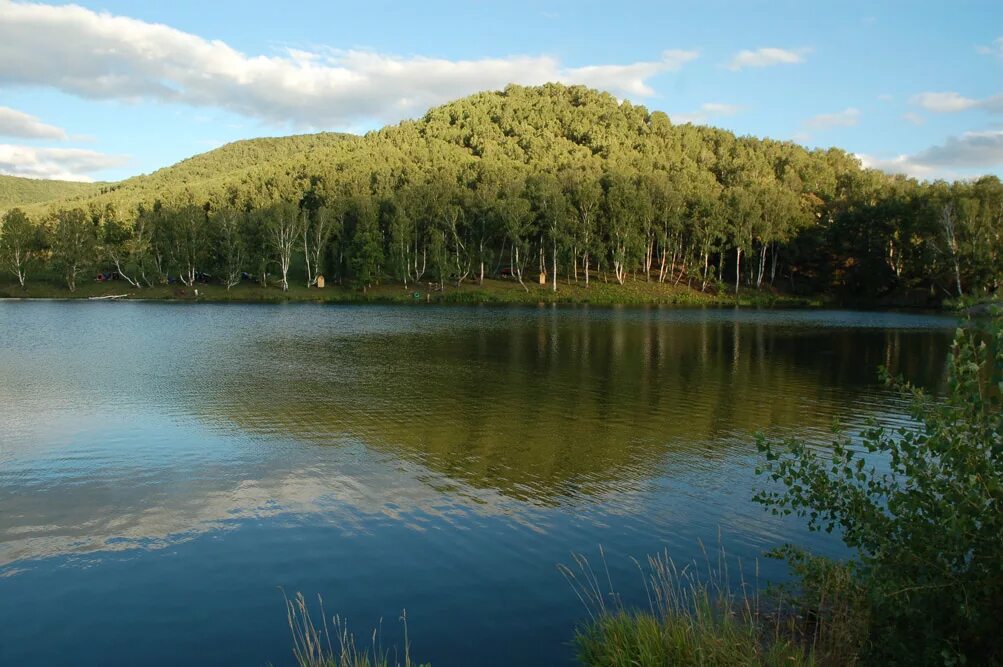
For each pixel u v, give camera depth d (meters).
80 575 10.75
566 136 182.75
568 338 46.81
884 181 139.75
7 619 9.48
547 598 10.01
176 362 33.91
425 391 26.27
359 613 9.62
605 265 100.69
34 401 23.89
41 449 17.70
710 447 18.44
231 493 14.44
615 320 63.34
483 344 42.91
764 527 12.73
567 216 98.56
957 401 6.74
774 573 10.72
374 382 28.28
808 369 33.28
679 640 7.28
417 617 9.50
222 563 11.16
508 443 18.64
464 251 100.19
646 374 31.20
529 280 103.69
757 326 58.50
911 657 6.74
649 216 99.62
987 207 77.00
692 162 153.62
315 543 11.94
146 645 8.88
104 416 21.52
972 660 6.55
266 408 22.89
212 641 8.95
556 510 13.57
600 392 26.47
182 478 15.41
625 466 16.56
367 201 100.94
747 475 15.92
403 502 13.95
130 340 44.00
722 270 110.50
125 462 16.62
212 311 72.25
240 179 153.75
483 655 8.55
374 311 73.44
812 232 102.25
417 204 101.75
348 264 98.75
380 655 8.55
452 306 83.12
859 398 25.75
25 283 100.00
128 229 104.50
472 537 12.20
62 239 96.50
